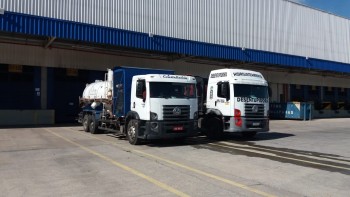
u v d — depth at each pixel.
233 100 14.64
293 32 35.75
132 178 7.66
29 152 11.25
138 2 24.94
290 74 38.31
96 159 10.02
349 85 46.31
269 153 11.43
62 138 15.23
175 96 13.13
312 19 37.88
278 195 6.39
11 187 6.90
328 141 15.02
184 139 14.84
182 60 29.05
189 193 6.48
